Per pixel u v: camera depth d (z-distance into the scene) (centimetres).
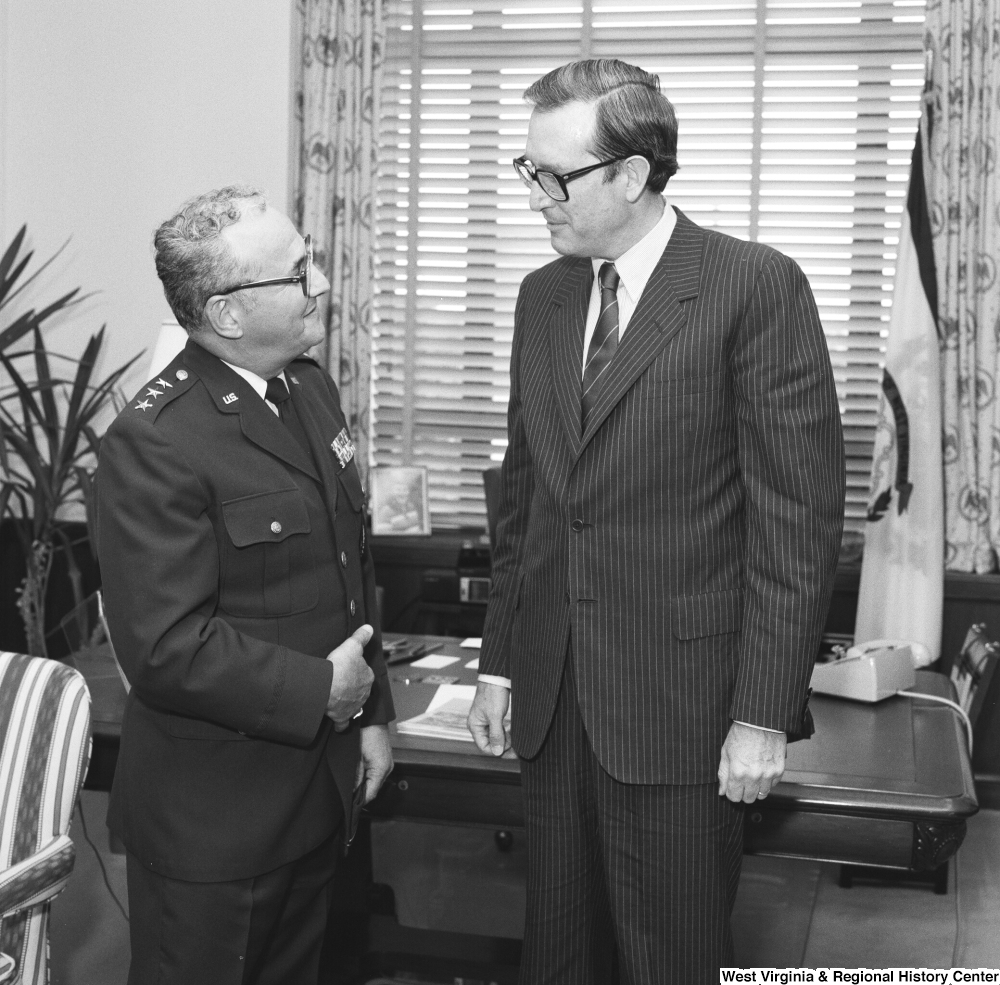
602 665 156
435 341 453
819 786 180
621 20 429
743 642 149
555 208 152
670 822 155
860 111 415
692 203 427
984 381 388
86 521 412
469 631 424
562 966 173
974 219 389
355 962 249
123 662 148
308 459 163
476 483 456
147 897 157
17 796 167
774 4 418
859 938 282
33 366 446
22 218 447
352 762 168
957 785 181
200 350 159
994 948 277
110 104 439
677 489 151
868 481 420
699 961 157
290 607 157
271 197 434
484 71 439
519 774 187
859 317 419
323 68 427
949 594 392
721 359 148
